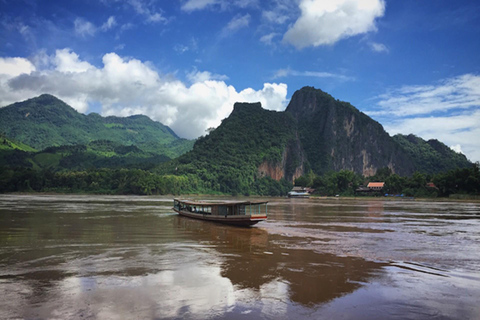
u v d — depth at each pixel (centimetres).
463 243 2666
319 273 1678
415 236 3027
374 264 1895
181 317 1096
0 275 1565
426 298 1327
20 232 2927
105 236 2784
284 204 9250
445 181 12269
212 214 4162
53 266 1742
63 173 16262
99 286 1412
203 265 1812
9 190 14325
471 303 1277
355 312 1169
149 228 3366
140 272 1647
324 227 3659
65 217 4275
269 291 1383
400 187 14338
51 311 1130
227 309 1173
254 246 2434
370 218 4788
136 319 1074
